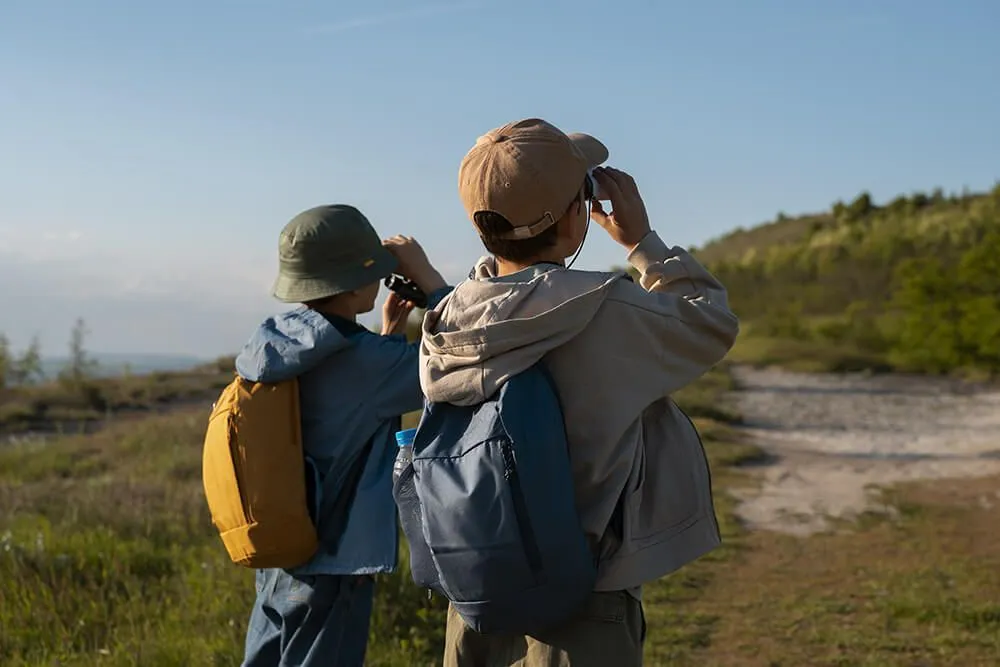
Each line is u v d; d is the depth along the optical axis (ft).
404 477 7.23
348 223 10.21
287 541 9.68
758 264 168.76
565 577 6.54
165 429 51.72
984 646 19.60
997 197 173.47
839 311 134.21
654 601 22.97
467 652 7.69
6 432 63.67
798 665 18.74
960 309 83.97
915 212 195.11
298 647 10.20
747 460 45.85
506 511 6.48
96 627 17.57
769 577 25.23
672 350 7.19
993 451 48.34
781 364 89.56
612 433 6.96
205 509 27.71
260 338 10.06
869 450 49.62
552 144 7.23
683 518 7.27
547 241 7.39
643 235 7.85
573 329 6.87
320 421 10.02
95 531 24.07
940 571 25.35
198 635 16.75
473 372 6.79
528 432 6.60
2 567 19.95
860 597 23.29
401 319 11.24
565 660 7.04
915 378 81.61
